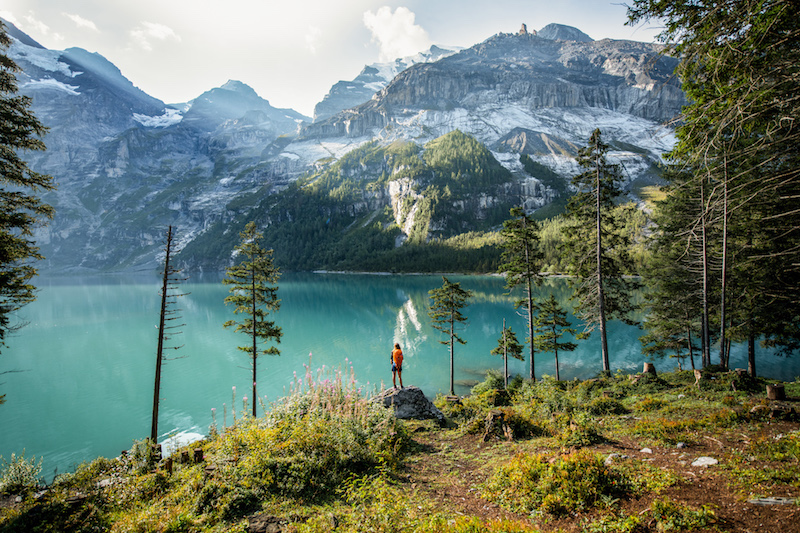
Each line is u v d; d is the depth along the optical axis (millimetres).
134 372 50125
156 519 8047
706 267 23688
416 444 13125
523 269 31656
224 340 68125
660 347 33625
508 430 12984
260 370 49500
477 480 9648
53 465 27297
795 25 7488
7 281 15734
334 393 14242
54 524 8664
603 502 7059
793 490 6465
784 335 23953
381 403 15492
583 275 28906
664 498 6777
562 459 8539
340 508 7941
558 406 16969
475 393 32938
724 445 9602
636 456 9531
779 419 11148
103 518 8953
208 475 9469
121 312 103062
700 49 8695
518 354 33812
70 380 47219
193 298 133000
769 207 18859
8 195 15773
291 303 108375
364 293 128250
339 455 9930
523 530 6199
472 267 173500
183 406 38156
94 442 30922
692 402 15773
